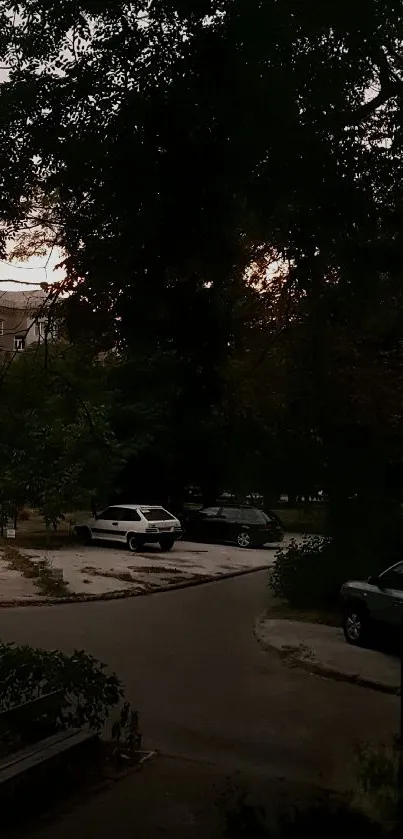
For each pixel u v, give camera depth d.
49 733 5.75
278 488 6.73
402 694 5.21
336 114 4.85
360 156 5.09
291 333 6.48
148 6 4.54
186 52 4.38
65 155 4.70
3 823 4.63
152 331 5.16
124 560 24.56
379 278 5.04
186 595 18.36
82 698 6.82
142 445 28.89
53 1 4.73
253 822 4.64
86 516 32.25
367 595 11.91
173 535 28.16
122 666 10.61
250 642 12.68
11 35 4.90
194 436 6.65
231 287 5.77
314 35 4.54
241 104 4.30
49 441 6.86
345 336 6.48
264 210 4.56
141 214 4.55
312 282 5.37
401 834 4.21
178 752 6.82
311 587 15.29
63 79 4.77
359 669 10.34
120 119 4.48
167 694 9.11
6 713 5.60
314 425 6.63
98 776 5.65
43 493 23.94
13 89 4.80
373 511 6.58
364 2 4.45
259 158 4.45
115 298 5.18
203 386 5.79
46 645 11.94
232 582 21.00
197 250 4.71
